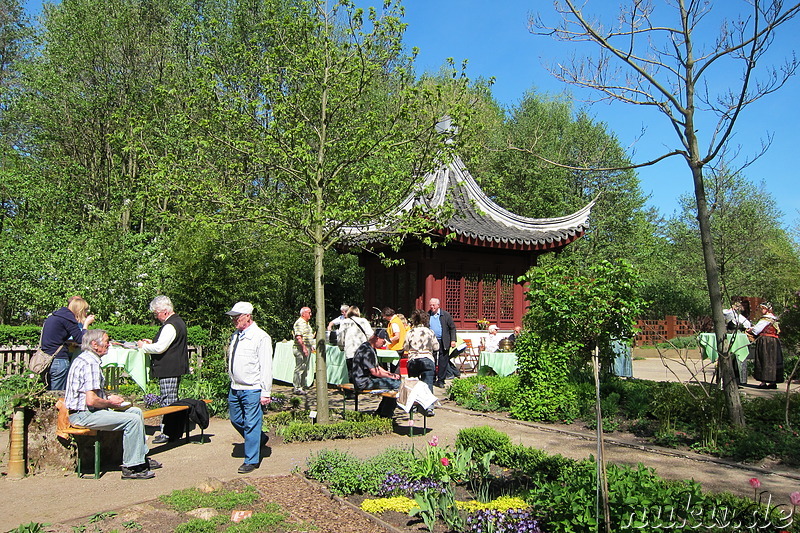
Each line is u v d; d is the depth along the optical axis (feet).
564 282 21.93
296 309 67.87
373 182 25.72
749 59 24.75
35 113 76.54
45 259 52.34
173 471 20.93
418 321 32.60
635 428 27.76
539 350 30.66
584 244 100.32
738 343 43.16
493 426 29.50
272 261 53.88
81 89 77.20
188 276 50.78
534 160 95.25
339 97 27.48
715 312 27.27
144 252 53.93
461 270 53.57
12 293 55.16
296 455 23.16
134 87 76.84
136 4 81.41
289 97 27.76
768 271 88.22
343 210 26.45
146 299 52.26
